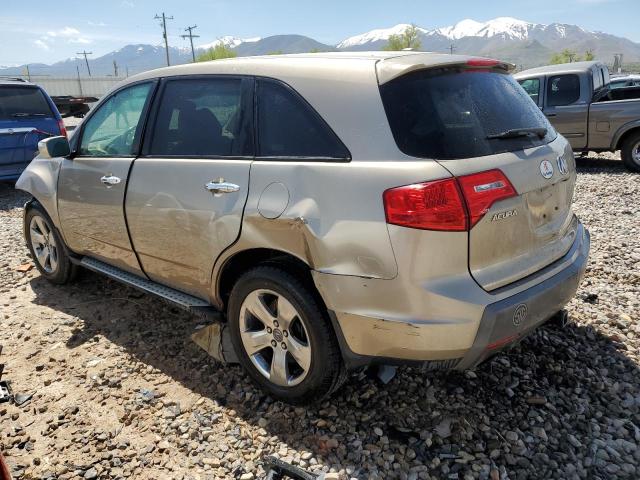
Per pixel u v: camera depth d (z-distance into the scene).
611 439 2.72
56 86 45.00
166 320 4.12
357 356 2.66
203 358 3.57
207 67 3.33
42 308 4.42
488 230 2.45
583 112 9.96
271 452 2.72
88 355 3.67
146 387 3.29
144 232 3.48
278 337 2.94
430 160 2.41
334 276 2.54
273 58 3.10
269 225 2.74
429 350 2.44
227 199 2.95
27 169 4.72
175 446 2.79
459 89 2.71
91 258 4.32
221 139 3.12
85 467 2.66
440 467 2.58
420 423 2.88
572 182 3.14
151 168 3.40
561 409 2.96
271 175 2.79
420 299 2.39
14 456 2.75
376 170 2.46
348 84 2.67
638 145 9.78
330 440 2.76
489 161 2.51
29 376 3.45
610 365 3.33
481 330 2.41
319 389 2.81
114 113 3.85
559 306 2.83
